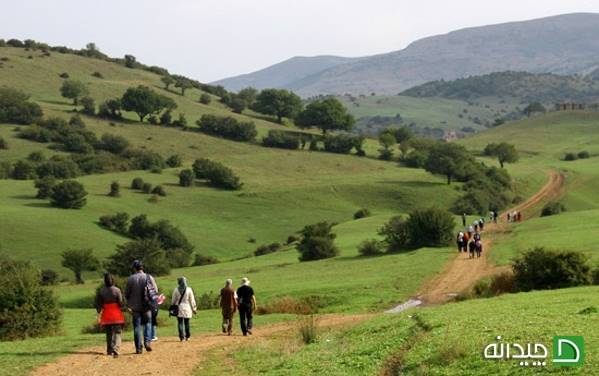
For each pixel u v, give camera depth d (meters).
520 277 39.28
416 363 16.81
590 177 162.12
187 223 123.06
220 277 67.25
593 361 14.52
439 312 25.38
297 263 74.00
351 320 31.52
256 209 134.38
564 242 58.09
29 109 188.75
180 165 168.88
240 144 196.38
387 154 190.62
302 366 18.42
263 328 30.28
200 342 24.19
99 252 101.75
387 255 70.38
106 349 22.47
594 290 30.25
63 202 119.94
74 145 172.12
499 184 144.88
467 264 55.97
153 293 21.22
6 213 111.81
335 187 148.12
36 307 30.78
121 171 160.00
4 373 18.27
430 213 73.19
